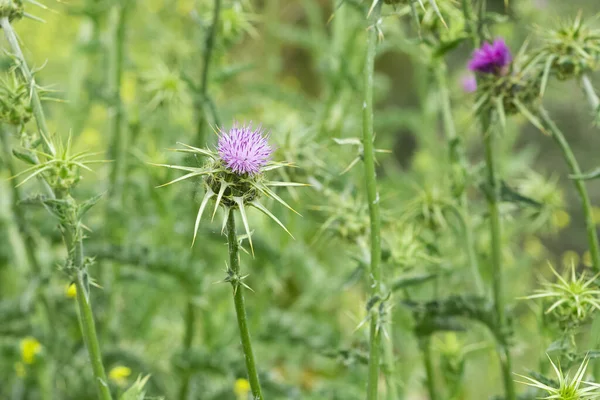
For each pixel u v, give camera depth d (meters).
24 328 5.59
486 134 4.26
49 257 5.93
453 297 4.47
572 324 3.71
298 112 7.75
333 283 7.48
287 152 4.71
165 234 6.14
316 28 8.96
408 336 5.89
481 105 4.29
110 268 5.96
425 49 5.00
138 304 7.15
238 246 3.07
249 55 10.88
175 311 7.40
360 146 3.51
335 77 6.49
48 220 5.84
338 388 5.93
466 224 4.81
